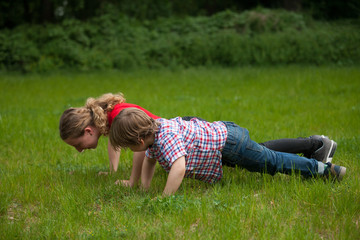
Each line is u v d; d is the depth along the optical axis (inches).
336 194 122.3
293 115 280.7
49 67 642.2
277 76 510.9
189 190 135.9
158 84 491.2
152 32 740.7
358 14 804.0
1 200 131.7
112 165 161.9
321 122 246.4
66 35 698.2
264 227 106.7
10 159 194.2
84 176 157.9
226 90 424.5
